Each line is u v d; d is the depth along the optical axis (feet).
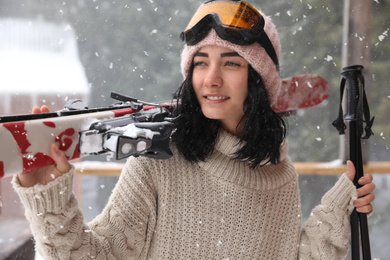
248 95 3.51
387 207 13.52
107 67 13.39
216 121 3.59
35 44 11.67
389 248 12.35
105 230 3.31
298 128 15.42
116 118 2.91
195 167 3.60
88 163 9.50
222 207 3.59
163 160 3.56
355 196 3.88
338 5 14.78
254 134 3.52
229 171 3.57
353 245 3.93
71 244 2.85
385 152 15.17
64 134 2.70
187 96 3.49
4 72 10.61
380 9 14.32
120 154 2.48
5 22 11.46
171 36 14.49
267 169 3.79
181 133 3.45
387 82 14.97
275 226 3.79
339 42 14.96
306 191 13.51
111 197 3.54
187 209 3.55
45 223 2.70
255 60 3.38
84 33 13.15
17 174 2.67
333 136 15.26
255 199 3.64
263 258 3.75
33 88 10.77
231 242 3.62
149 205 3.50
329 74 15.11
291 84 7.14
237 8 3.31
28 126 2.53
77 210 2.89
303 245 3.97
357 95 3.89
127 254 3.35
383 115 15.12
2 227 8.50
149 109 3.47
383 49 14.70
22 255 8.02
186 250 3.57
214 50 3.34
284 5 14.84
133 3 13.93
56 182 2.61
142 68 14.01
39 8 11.98
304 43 15.07
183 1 14.47
